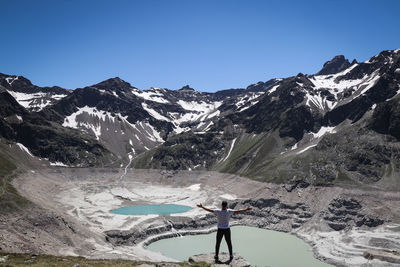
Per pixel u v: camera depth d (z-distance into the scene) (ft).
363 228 537.24
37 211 438.81
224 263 79.41
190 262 83.82
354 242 480.23
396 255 410.93
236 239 538.47
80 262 121.90
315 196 649.20
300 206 638.12
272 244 506.48
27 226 402.72
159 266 87.51
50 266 114.01
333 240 501.97
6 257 136.98
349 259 421.59
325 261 424.87
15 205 435.94
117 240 496.64
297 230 581.12
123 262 122.72
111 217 612.29
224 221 77.30
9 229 376.27
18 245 337.11
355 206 583.17
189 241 534.37
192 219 616.80
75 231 446.19
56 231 420.36
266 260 426.10
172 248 492.13
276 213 644.69
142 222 577.43
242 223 652.07
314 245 495.00
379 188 614.75
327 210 595.47
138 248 483.10
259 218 652.89
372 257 415.44
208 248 490.49
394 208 559.38
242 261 80.28
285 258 436.35
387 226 521.65
